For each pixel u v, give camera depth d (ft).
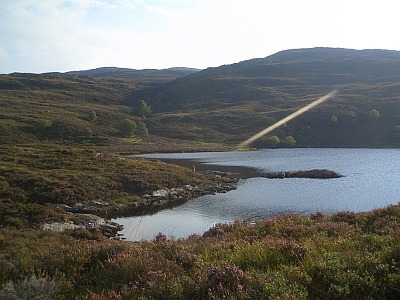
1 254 33.78
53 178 141.59
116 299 21.36
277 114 612.29
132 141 486.38
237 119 614.34
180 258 29.35
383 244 29.96
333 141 494.18
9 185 126.11
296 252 29.40
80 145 434.71
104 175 160.35
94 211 119.65
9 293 20.99
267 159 318.86
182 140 517.14
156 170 186.09
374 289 21.62
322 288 22.38
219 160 314.55
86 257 31.04
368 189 159.33
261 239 38.47
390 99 613.93
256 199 146.30
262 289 21.44
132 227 103.14
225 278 22.61
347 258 25.77
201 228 101.04
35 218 96.27
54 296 22.06
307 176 206.90
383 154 347.36
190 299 21.76
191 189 162.91
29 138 437.99
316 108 610.24
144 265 26.68
